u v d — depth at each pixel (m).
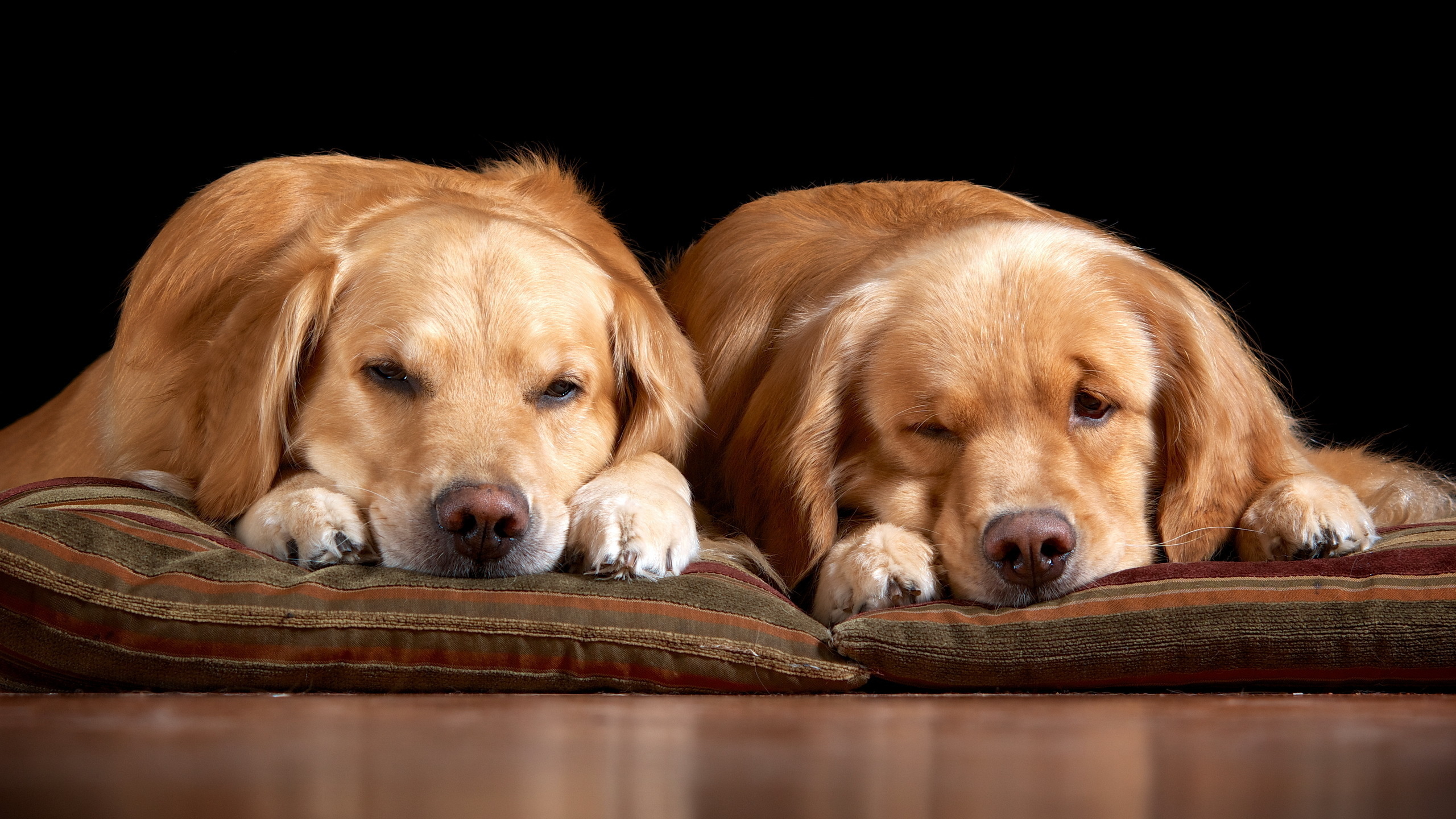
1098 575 3.14
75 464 3.98
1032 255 3.52
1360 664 2.66
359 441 3.21
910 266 3.58
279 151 7.70
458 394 3.18
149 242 7.69
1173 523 3.51
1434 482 4.12
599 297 3.48
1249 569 2.86
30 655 2.61
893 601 3.16
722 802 1.30
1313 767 1.53
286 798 1.30
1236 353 3.64
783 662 2.72
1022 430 3.31
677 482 3.36
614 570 2.91
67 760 1.54
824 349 3.51
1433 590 2.71
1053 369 3.31
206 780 1.41
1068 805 1.27
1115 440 3.43
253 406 3.23
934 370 3.34
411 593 2.72
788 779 1.45
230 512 3.24
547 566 3.06
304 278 3.28
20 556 2.61
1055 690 2.76
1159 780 1.44
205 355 3.43
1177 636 2.70
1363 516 3.27
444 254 3.31
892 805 1.28
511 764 1.57
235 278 3.63
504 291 3.26
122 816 1.18
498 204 3.92
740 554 3.41
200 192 3.91
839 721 2.09
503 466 3.05
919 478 3.41
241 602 2.66
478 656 2.68
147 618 2.62
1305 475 3.54
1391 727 1.96
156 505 3.16
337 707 2.26
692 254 4.42
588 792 1.36
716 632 2.73
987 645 2.74
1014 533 3.05
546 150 4.80
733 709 2.31
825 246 3.99
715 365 3.95
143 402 3.60
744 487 3.69
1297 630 2.67
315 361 3.35
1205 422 3.48
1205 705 2.36
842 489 3.56
